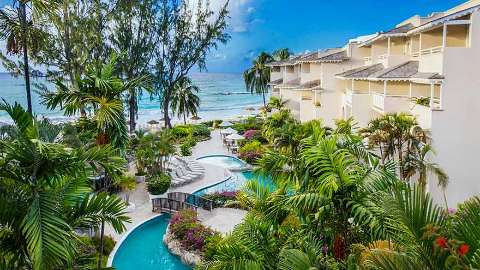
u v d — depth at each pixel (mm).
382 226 9242
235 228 12430
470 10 19656
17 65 38000
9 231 9023
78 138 17047
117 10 44375
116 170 10578
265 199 12414
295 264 8312
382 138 21031
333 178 10039
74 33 38094
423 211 6258
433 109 20484
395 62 28953
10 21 14930
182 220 22234
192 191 30969
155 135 33125
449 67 20188
